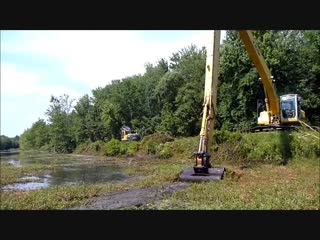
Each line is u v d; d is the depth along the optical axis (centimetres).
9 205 1289
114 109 7431
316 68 4166
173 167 2377
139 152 4225
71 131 8881
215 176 1455
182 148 3306
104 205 1242
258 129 2966
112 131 7581
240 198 1204
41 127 11944
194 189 1337
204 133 1500
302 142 2594
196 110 4753
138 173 2344
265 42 3981
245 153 2672
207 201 1192
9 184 2191
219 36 1596
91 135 8375
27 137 14125
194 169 1483
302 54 4269
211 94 1541
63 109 9400
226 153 2706
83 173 2702
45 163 4175
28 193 1530
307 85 4188
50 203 1303
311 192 1316
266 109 2847
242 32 2025
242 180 1642
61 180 2309
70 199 1398
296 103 2817
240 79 3828
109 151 4991
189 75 6041
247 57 3772
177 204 1177
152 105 7175
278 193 1279
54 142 9250
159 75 7894
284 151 2586
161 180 1711
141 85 7644
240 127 3791
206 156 1473
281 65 3944
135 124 6988
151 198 1300
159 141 4062
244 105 3800
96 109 8519
